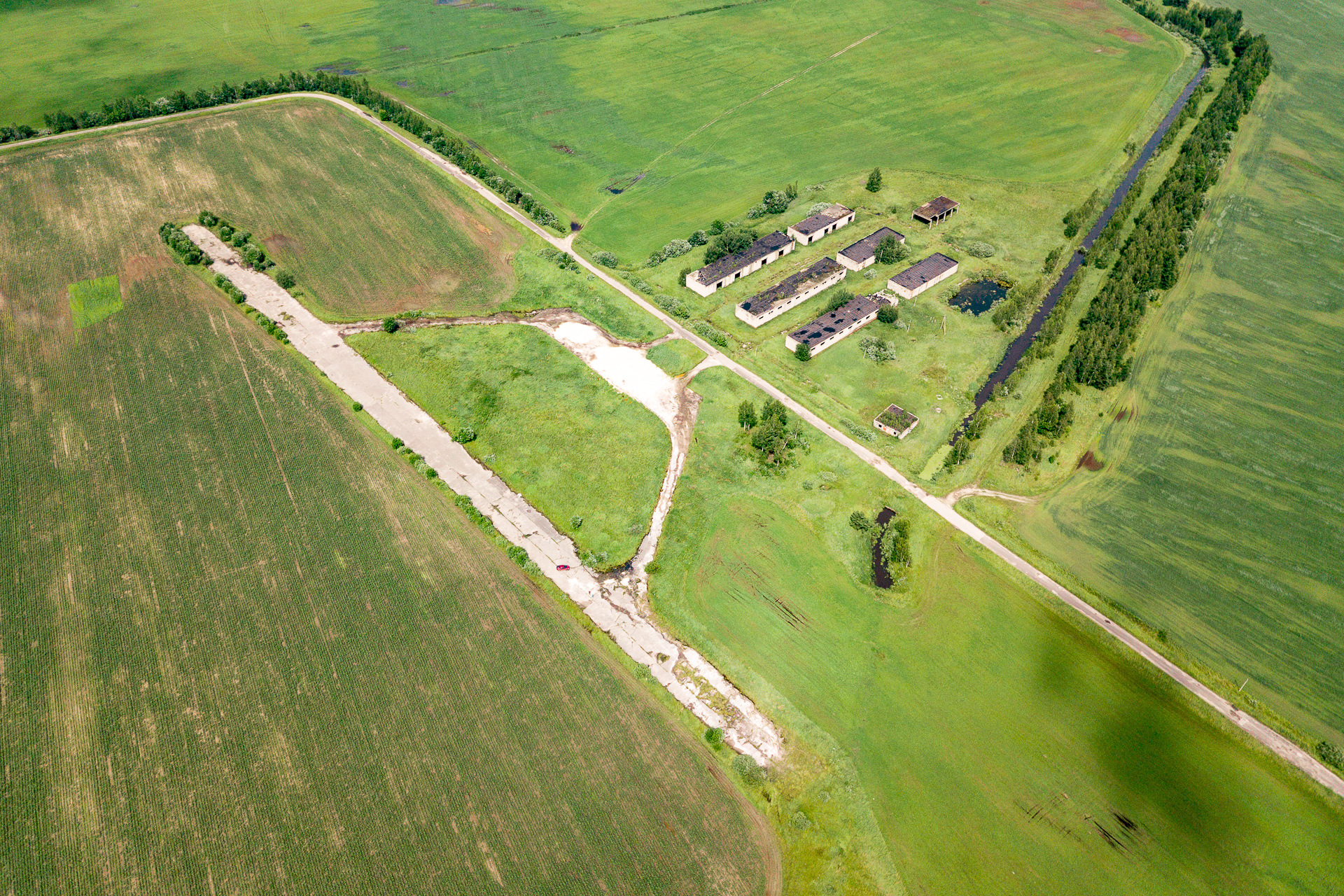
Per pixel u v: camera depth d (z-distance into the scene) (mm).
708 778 83000
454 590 99875
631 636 96062
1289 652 94562
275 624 95625
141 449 116812
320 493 111250
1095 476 116625
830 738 86562
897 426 121812
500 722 87000
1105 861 77500
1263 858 77875
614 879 75062
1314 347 139125
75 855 75875
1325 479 116375
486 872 75312
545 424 123438
